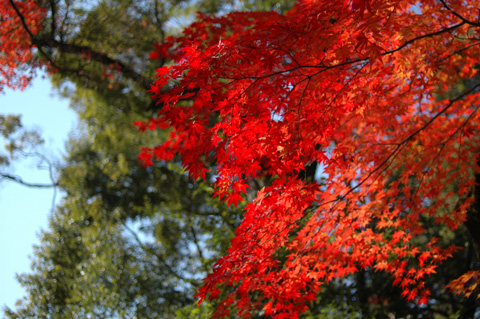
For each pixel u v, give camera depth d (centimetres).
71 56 1216
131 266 1133
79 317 1038
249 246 429
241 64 379
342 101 453
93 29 1153
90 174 1538
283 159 397
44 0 1064
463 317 743
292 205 423
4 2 1046
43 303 1145
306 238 491
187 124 375
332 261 501
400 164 581
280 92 393
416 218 557
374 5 333
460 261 1056
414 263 914
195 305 820
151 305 1088
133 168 1523
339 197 491
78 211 1435
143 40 1209
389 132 602
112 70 1148
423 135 592
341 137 596
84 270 1167
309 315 786
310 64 392
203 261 907
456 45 506
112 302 1050
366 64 419
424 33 449
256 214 422
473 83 894
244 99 380
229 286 794
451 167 597
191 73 356
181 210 1351
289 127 401
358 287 1018
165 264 1206
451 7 454
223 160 400
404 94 550
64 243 1320
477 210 589
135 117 1431
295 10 601
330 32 374
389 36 441
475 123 604
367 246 519
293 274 460
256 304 468
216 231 899
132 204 1494
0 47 1064
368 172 555
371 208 541
